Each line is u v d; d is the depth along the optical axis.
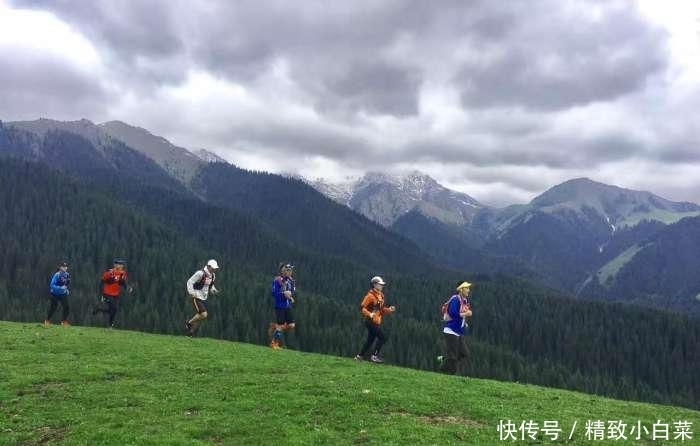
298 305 144.62
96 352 21.39
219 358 21.38
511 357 143.00
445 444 12.88
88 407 14.62
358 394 16.61
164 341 25.09
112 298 29.17
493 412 16.00
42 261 169.38
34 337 23.41
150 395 15.79
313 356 23.72
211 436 12.84
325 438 12.91
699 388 160.75
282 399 15.73
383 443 12.74
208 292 28.03
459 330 21.53
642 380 164.12
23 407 14.40
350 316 145.25
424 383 18.94
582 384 136.00
